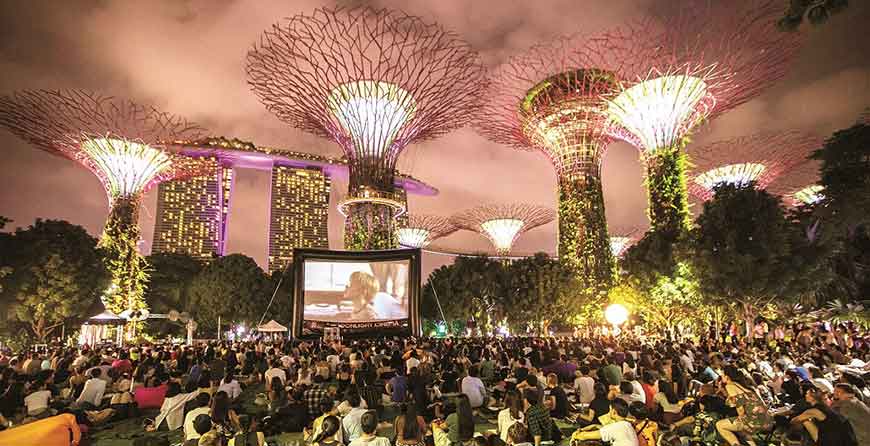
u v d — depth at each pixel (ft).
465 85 143.95
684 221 126.93
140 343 134.21
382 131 144.25
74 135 143.33
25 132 140.15
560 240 167.94
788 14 29.63
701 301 92.73
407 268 117.70
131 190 149.38
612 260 163.94
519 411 29.86
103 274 131.03
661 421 34.01
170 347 103.04
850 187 119.34
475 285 181.37
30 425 23.58
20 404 36.78
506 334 187.52
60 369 52.70
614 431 23.02
